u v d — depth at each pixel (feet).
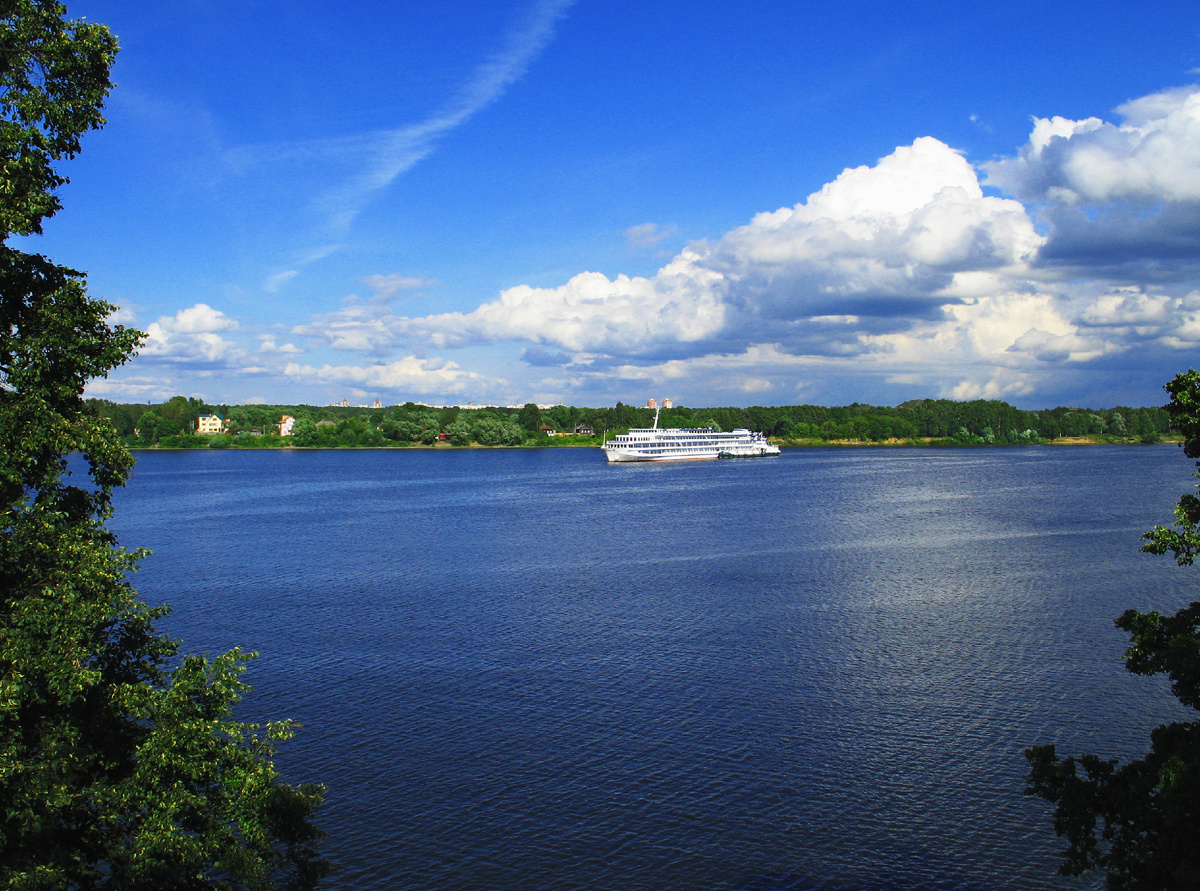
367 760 167.94
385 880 130.72
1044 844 140.46
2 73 92.79
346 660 228.02
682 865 134.72
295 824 108.68
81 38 95.50
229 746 105.40
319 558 387.75
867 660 224.74
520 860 135.54
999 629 252.01
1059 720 185.26
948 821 146.92
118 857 94.12
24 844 84.99
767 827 144.87
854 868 134.10
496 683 209.97
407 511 576.61
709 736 178.91
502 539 443.73
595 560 378.12
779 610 278.67
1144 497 604.08
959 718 186.80
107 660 103.91
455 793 155.53
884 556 375.86
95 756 94.43
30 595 91.76
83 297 98.48
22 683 83.92
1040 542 405.59
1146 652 104.78
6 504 92.38
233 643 243.81
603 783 159.12
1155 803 94.63
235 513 568.82
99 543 102.01
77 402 100.58
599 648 237.66
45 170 95.61
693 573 344.08
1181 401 104.32
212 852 98.48
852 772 163.02
